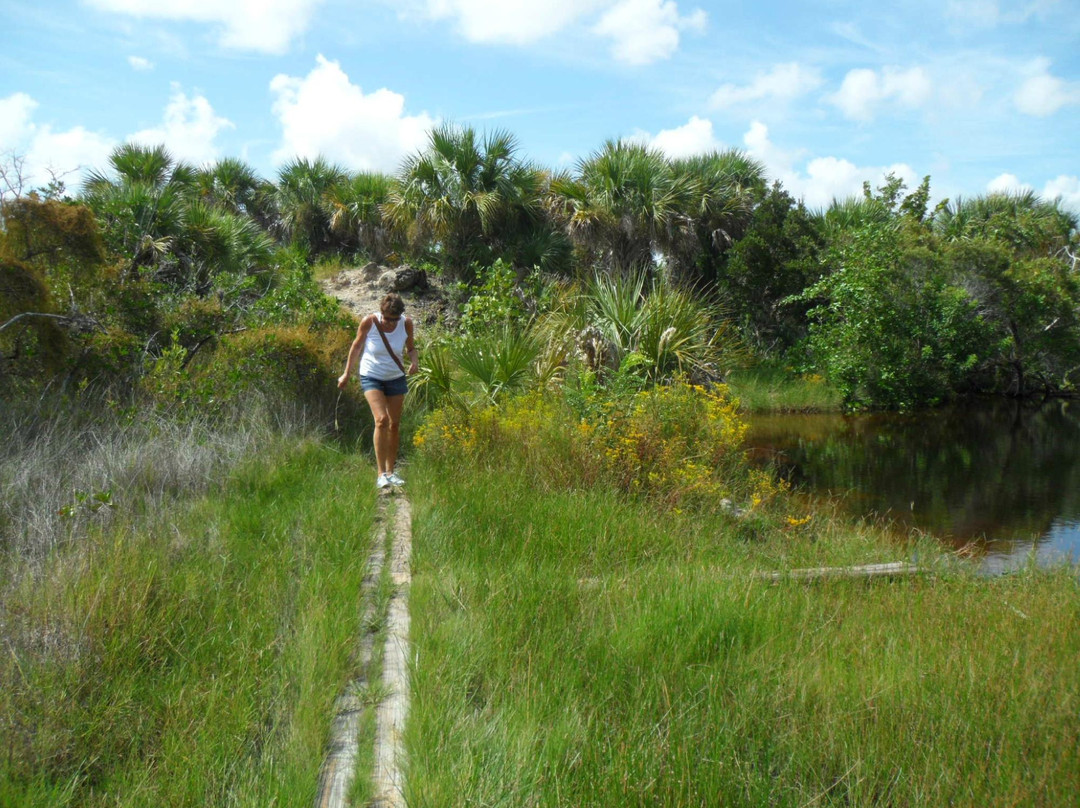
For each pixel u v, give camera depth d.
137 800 2.50
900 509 8.28
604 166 20.33
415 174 20.61
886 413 16.47
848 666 3.56
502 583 4.34
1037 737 2.93
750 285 20.53
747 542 6.36
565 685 3.22
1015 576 5.64
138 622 3.53
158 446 6.47
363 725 3.04
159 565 4.21
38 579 4.01
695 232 21.33
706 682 3.26
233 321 10.16
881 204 23.27
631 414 7.85
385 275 20.59
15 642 3.31
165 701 3.04
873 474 10.08
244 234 18.73
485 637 3.67
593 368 10.57
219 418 8.00
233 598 4.06
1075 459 11.05
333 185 25.89
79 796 2.59
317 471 7.34
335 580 4.34
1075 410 16.64
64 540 4.64
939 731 2.95
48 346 7.57
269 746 2.82
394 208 21.06
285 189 26.98
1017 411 16.61
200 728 2.85
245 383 8.68
